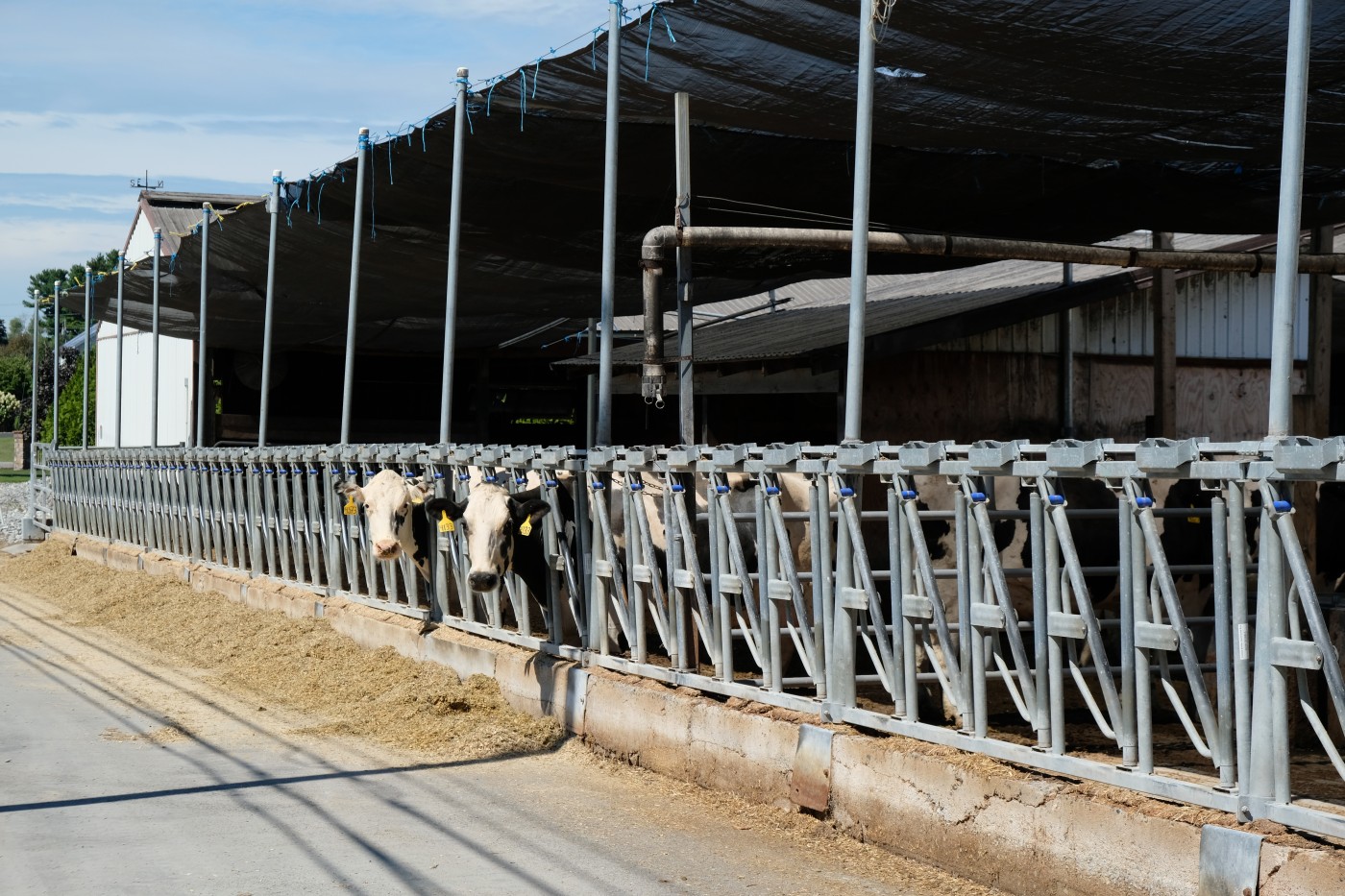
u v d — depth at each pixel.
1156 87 8.40
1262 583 4.21
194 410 27.12
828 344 12.74
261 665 10.96
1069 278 13.73
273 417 27.42
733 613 8.98
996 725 7.56
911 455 5.61
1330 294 11.84
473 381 28.20
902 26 7.48
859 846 5.75
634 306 18.23
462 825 6.14
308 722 8.84
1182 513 6.41
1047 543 5.14
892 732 5.82
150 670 11.07
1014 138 9.70
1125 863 4.53
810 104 9.04
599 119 9.70
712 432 17.98
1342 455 3.81
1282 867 3.99
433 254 14.79
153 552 18.14
